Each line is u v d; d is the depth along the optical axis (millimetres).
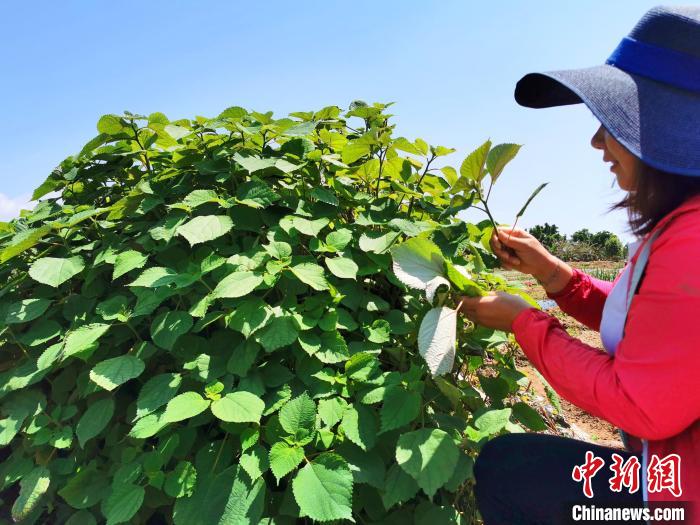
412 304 1808
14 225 2105
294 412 1364
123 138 1980
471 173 1574
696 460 1003
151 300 1560
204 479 1351
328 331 1573
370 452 1439
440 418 1549
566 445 1373
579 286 1648
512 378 1858
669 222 1020
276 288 1712
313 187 1870
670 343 920
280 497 1438
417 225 1783
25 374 1638
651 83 1061
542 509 1330
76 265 1690
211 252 1717
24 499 1490
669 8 1086
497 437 1440
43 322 1748
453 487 1344
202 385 1528
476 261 1743
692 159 961
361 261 1792
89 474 1543
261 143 1913
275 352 1576
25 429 1654
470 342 1836
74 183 2117
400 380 1507
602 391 1024
